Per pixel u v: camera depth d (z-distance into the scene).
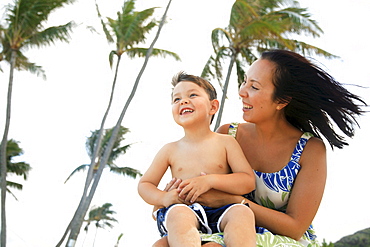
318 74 2.20
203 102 2.08
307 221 2.04
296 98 2.18
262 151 2.22
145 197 2.03
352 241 19.61
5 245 17.09
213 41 17.50
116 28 17.56
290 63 2.16
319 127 2.26
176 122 2.11
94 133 20.66
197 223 1.84
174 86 2.19
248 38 16.69
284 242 1.88
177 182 1.97
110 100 18.56
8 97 17.03
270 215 1.98
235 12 16.48
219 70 17.78
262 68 2.17
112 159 20.44
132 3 17.70
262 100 2.14
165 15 17.83
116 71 18.28
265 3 16.34
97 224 23.75
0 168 17.48
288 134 2.23
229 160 2.08
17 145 19.45
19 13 16.56
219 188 1.94
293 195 2.09
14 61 17.09
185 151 2.10
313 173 2.11
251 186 2.02
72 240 17.14
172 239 1.71
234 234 1.69
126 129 20.67
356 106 2.24
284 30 15.93
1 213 17.38
